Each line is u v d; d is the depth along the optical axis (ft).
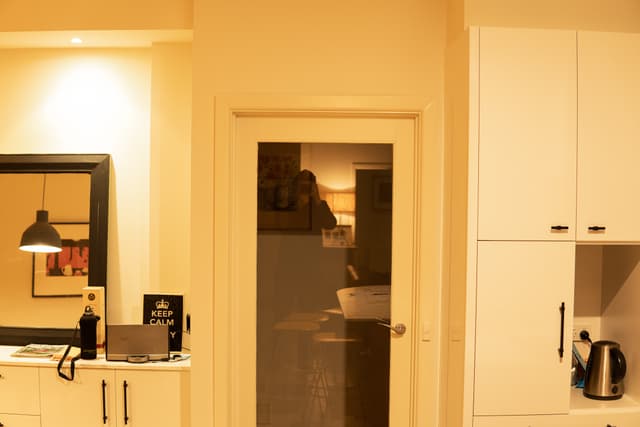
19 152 9.68
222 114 7.89
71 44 9.43
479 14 7.30
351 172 8.29
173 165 9.24
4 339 9.51
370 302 8.38
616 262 8.21
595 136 7.17
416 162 8.13
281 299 8.35
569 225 7.13
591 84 7.16
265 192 8.28
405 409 8.26
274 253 8.32
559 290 7.13
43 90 9.69
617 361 7.64
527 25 7.37
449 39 7.85
